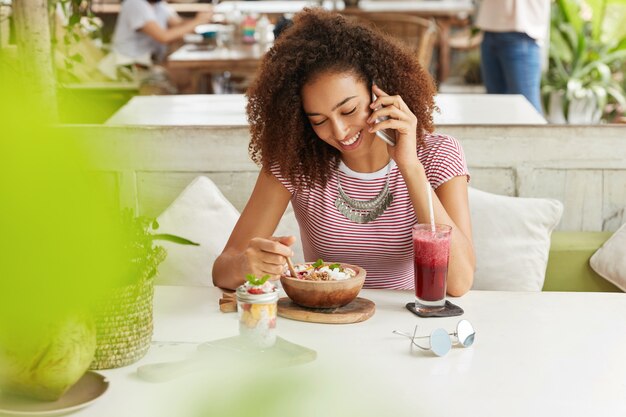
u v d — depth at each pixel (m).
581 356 1.36
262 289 1.32
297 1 7.54
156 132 2.48
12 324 0.32
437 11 6.68
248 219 1.90
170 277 2.27
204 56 5.02
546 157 2.46
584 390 1.21
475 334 1.46
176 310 1.61
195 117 2.80
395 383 1.23
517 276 2.25
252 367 0.36
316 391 0.26
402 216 1.84
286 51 1.78
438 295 1.57
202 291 1.74
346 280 1.53
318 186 1.86
